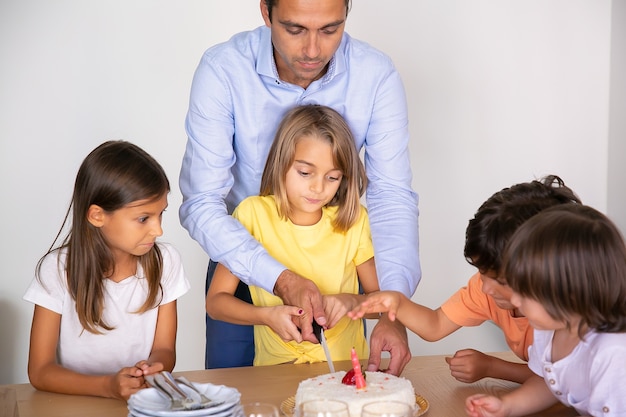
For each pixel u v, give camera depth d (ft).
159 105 10.27
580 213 4.34
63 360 5.95
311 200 6.35
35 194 10.07
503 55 11.05
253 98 6.42
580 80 11.33
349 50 6.52
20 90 9.86
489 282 5.13
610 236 4.24
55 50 9.91
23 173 10.00
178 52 10.25
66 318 5.86
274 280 5.87
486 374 5.41
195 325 10.71
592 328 4.33
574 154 11.45
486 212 5.07
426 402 4.90
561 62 11.23
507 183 11.32
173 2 10.16
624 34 11.10
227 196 7.01
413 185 11.06
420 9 10.73
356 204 6.60
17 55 9.81
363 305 5.40
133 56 10.13
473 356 5.39
